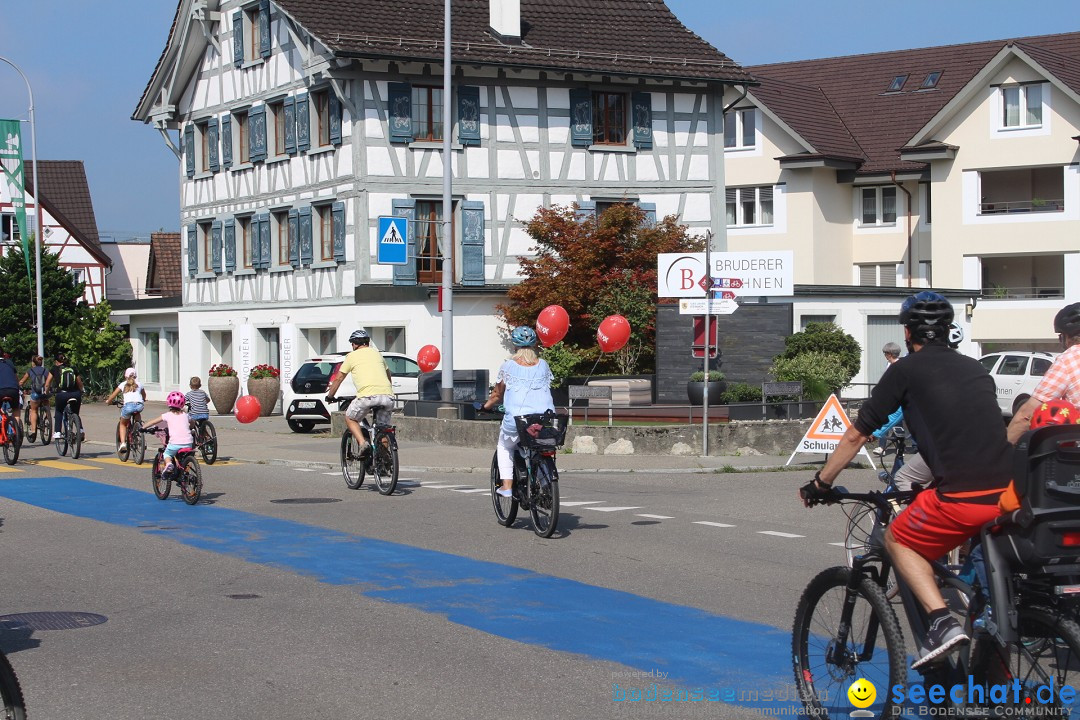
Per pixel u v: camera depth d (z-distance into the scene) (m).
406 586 9.84
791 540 12.21
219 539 12.41
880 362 33.66
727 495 16.08
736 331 27.98
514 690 6.79
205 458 20.78
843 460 5.65
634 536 12.47
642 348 30.39
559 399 27.86
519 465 12.82
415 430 24.11
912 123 46.94
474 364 33.50
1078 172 41.03
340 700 6.61
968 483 5.26
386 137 33.12
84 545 12.10
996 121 42.22
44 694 6.77
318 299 34.78
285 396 36.09
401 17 34.00
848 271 46.59
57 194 65.69
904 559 5.47
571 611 8.84
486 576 10.26
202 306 40.25
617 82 35.72
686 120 36.62
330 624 8.47
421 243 33.75
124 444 21.59
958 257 43.09
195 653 7.68
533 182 34.78
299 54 34.91
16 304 46.31
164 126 41.38
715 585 9.81
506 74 34.34
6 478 18.83
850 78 51.00
